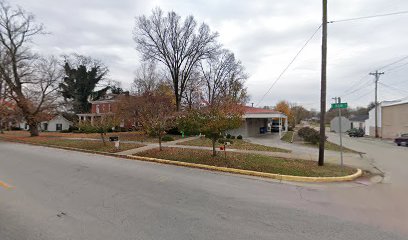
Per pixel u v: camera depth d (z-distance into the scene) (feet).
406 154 56.24
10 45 98.22
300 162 38.52
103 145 59.67
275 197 21.97
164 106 96.53
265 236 14.07
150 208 18.44
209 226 15.35
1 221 15.72
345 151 59.67
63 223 15.48
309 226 15.56
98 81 191.72
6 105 106.22
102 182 26.20
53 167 34.73
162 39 118.11
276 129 156.56
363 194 23.35
